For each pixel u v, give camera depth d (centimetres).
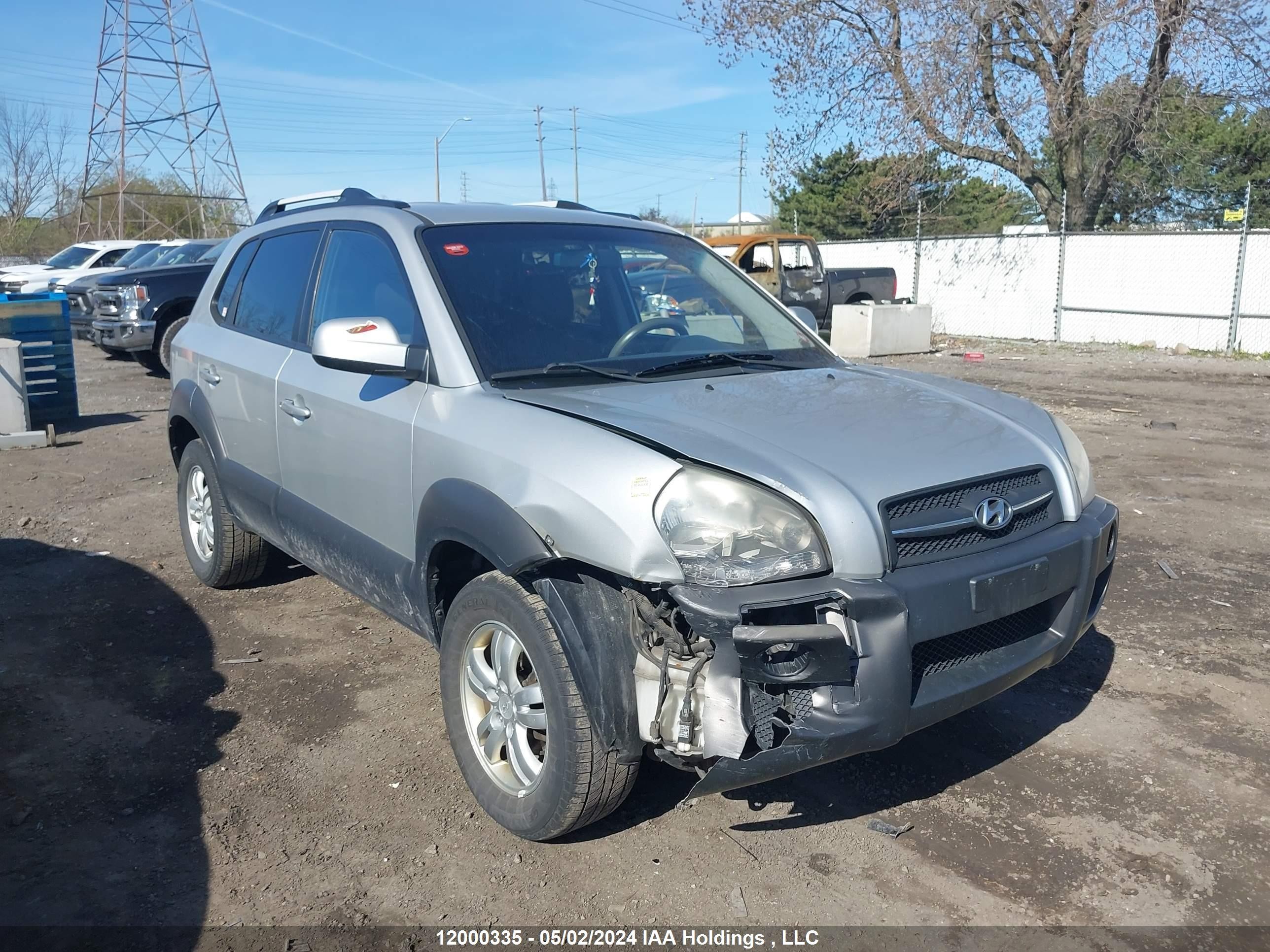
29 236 4759
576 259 389
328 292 412
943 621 270
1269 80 1972
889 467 280
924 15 2044
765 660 252
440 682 339
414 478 335
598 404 305
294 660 445
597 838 313
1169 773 347
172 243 1766
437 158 3284
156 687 418
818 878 293
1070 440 349
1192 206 2986
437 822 321
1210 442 892
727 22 2209
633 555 259
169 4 4219
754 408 310
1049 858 301
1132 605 499
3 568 570
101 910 279
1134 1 1902
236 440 468
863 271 1828
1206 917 275
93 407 1139
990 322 2033
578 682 274
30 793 337
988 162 2272
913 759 359
